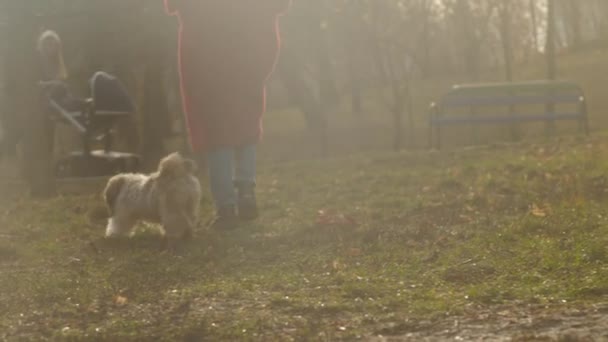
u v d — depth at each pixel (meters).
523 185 11.62
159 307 5.43
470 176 13.76
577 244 6.71
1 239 8.77
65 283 6.19
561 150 17.34
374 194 12.21
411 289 5.73
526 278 5.82
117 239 8.33
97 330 4.87
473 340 4.43
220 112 8.58
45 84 14.34
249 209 8.79
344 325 4.86
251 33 8.59
